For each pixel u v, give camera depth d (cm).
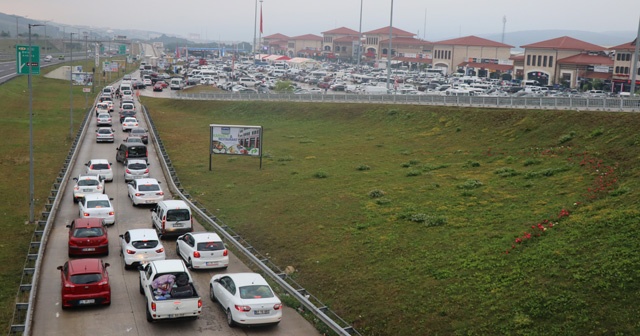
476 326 2202
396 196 4106
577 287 2292
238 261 2972
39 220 3684
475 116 6338
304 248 3300
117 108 10044
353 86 12069
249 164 5681
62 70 16238
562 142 4925
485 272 2616
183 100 10469
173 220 3259
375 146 6203
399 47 19912
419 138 6297
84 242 2886
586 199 3353
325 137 7031
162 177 4922
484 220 3338
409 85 12800
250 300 2147
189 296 2142
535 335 2062
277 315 2162
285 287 2464
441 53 16812
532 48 12875
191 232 3145
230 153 5416
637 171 3622
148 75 15512
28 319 2009
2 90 10962
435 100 7425
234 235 3416
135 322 2203
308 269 3016
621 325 2008
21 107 9838
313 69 17988
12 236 3525
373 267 2902
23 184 4959
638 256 2395
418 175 4725
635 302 2114
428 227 3353
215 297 2389
